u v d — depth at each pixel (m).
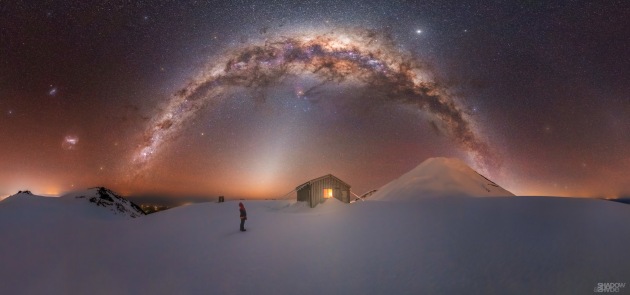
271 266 13.62
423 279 11.29
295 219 23.09
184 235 21.05
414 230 16.19
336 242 15.78
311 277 12.29
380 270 12.28
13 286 13.77
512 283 10.38
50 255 18.00
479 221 16.19
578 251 11.72
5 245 19.92
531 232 13.88
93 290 13.07
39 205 32.94
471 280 10.87
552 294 9.54
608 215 15.52
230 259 14.88
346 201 32.28
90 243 20.94
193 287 12.41
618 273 10.14
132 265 15.69
